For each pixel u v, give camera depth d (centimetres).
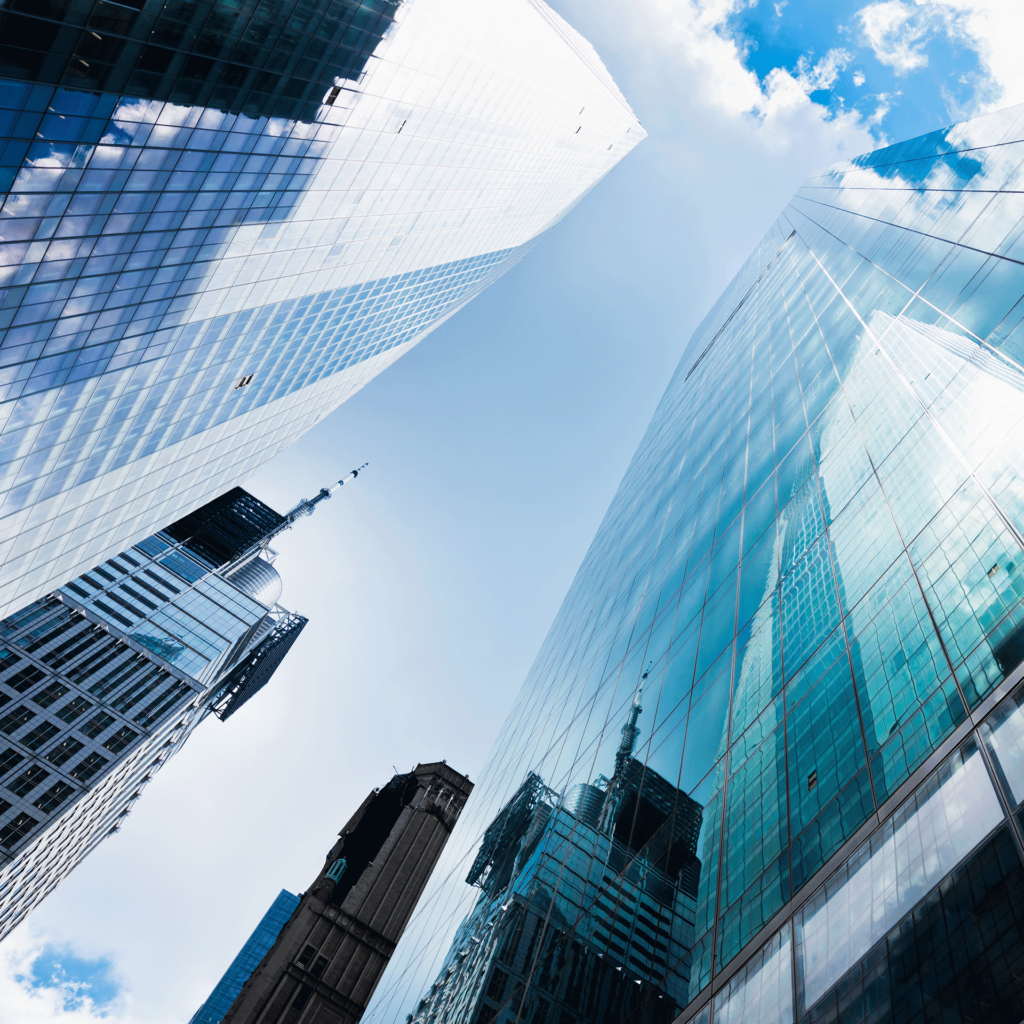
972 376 2459
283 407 8288
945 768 1513
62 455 4853
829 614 2430
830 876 1666
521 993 2856
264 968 10112
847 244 5772
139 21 3097
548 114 8694
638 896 2564
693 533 4934
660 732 3322
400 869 11362
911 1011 1198
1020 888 1133
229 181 4369
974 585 1778
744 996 1698
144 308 4547
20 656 11506
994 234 2975
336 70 4456
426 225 7769
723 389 7225
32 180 3281
